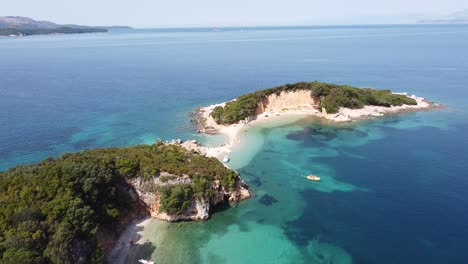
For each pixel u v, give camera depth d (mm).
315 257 56156
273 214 68688
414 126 119750
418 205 70438
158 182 66062
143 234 61469
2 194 54625
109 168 64625
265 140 109938
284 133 116062
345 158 95312
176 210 64250
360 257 56000
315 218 67125
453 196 73438
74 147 104125
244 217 67500
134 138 112000
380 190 77188
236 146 104938
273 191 78062
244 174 86875
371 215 67625
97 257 50438
